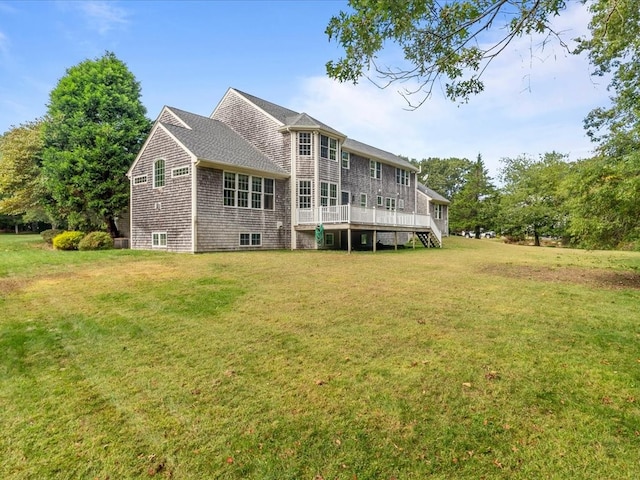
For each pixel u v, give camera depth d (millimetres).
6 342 4508
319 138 17859
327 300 6578
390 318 5500
